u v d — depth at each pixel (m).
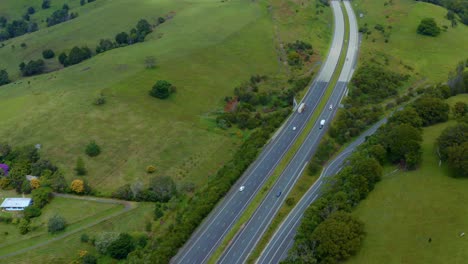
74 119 192.38
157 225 144.25
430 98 177.25
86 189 156.50
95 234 140.62
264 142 179.75
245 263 128.00
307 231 125.38
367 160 144.88
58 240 139.00
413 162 145.38
